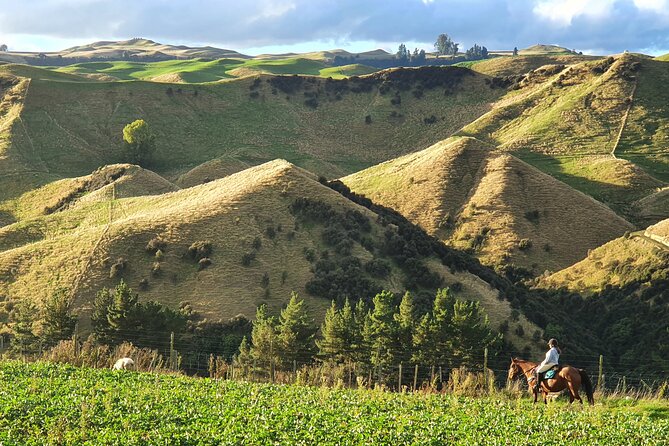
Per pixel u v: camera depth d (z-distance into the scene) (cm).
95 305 6688
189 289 7381
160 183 13912
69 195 13950
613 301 8038
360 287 7362
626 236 9412
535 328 6994
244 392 2770
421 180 12719
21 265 7906
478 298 7512
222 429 2216
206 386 2917
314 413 2370
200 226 8325
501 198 11606
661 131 16575
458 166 12862
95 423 2281
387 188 12975
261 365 5266
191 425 2250
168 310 6425
